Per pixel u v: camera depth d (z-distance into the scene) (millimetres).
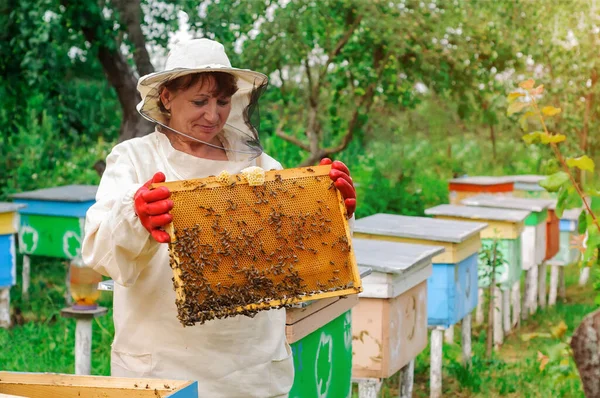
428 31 10984
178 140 2811
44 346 6836
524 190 11977
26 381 2273
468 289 6488
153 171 2787
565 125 11672
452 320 5996
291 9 10562
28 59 8211
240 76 2725
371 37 10836
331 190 2611
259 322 2857
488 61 11578
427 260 5254
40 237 8367
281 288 2477
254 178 2496
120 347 2791
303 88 12070
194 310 2338
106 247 2469
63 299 8773
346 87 11578
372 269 4598
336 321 4172
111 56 8305
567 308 10391
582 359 2152
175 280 2340
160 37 8656
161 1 8445
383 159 14594
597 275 4000
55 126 9914
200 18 8523
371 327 4707
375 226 6199
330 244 2570
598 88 11508
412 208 14008
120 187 2658
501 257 7777
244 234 2453
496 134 15680
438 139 15102
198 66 2648
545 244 9828
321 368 3973
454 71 11375
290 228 2518
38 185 12125
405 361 5023
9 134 10430
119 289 2811
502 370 7215
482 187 10930
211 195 2447
